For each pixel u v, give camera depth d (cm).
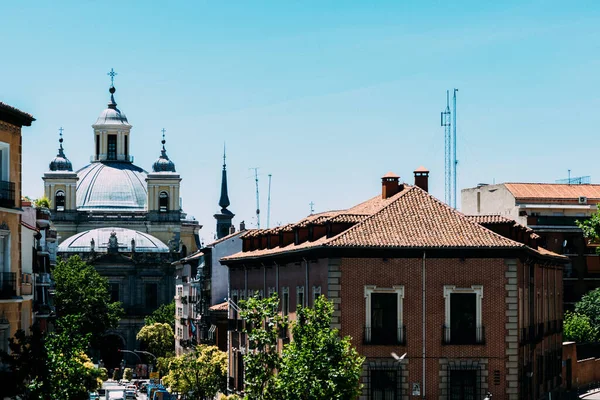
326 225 9575
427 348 9119
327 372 7862
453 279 9169
